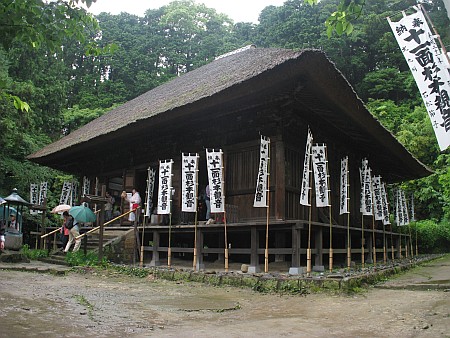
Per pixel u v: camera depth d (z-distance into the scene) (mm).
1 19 5508
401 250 19578
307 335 4629
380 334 4676
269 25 49031
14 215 17625
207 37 54281
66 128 36844
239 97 10633
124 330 4656
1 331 4250
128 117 16156
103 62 47719
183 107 11602
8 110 20000
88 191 19859
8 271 10766
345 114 12016
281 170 11602
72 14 6082
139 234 13938
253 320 5520
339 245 15375
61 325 4727
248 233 12836
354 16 5648
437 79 7875
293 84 10406
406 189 29156
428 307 6191
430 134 29938
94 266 11555
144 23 58875
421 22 8031
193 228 11500
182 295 7660
